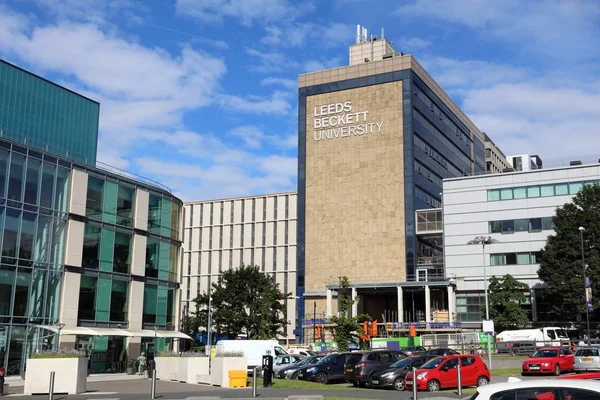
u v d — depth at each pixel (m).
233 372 29.59
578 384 10.66
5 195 39.94
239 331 83.69
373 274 84.12
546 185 74.75
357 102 90.56
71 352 27.72
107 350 46.25
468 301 76.38
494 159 132.50
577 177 73.38
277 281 116.81
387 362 31.66
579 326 67.00
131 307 48.75
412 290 80.44
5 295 39.22
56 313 42.59
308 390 26.86
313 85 93.88
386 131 87.94
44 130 60.25
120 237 48.72
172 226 54.81
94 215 46.44
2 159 39.97
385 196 85.94
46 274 42.16
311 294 86.31
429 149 92.56
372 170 87.56
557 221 63.78
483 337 60.09
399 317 76.62
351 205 87.75
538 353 37.38
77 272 44.41
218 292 85.75
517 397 10.80
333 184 89.50
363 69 91.25
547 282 63.19
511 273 74.50
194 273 126.31
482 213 77.50
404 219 84.12
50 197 43.12
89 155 64.81
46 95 60.94
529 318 72.31
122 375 43.53
